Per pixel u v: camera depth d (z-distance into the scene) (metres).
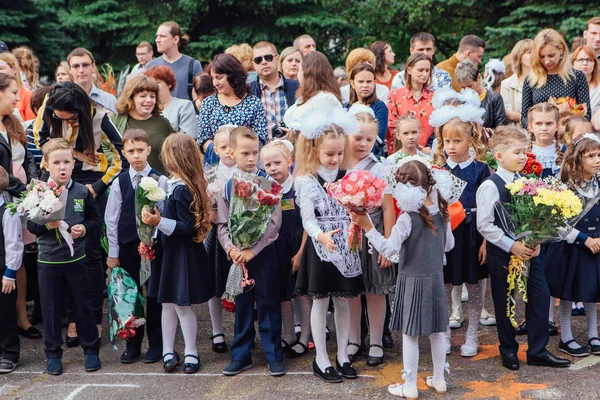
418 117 6.05
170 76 6.57
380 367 4.70
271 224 4.67
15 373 4.85
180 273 4.71
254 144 4.66
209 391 4.41
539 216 4.35
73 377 4.75
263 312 4.72
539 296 4.59
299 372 4.65
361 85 5.77
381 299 4.71
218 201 4.84
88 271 5.28
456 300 5.43
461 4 16.23
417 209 4.13
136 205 4.69
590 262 4.80
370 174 4.08
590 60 6.84
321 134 4.44
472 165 4.98
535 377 4.43
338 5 17.12
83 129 5.30
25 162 5.70
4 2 14.00
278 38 15.49
